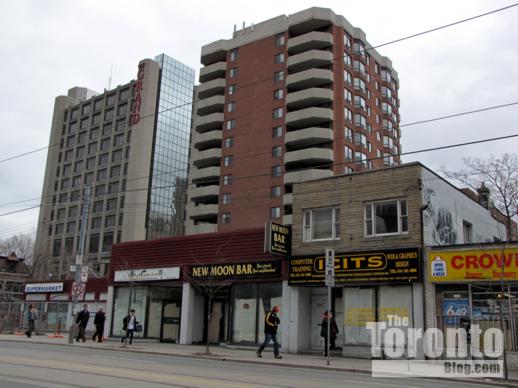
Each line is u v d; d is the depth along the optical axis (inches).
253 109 2945.4
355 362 752.3
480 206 1133.7
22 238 3804.1
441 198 910.4
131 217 4072.3
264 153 2817.4
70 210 4510.3
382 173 877.8
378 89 3262.8
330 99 2696.9
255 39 3078.2
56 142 4815.5
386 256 835.4
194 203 3080.7
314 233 941.2
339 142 2694.4
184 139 4623.5
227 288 1075.3
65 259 3484.3
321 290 945.5
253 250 1002.1
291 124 2765.7
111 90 4559.5
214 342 1085.8
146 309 1162.0
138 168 4158.5
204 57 3277.6
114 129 4409.5
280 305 956.0
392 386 477.7
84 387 407.8
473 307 762.8
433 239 848.9
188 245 1107.9
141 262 1185.4
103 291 1418.6
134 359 702.5
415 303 798.5
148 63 4379.9
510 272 732.7
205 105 3132.4
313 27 2920.8
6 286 2915.8
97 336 1185.4
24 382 430.9
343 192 915.4
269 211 2706.7
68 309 1483.8
